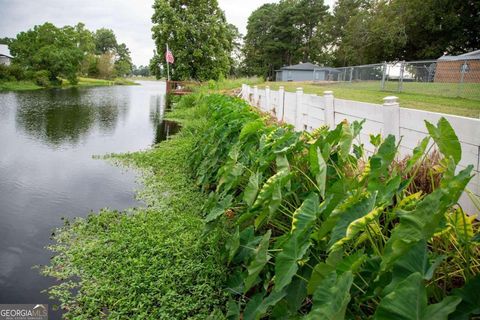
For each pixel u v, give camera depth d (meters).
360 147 3.09
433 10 25.03
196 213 4.44
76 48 44.50
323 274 1.73
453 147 1.87
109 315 2.61
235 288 2.73
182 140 8.80
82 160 7.20
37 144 8.77
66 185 5.62
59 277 3.14
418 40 27.30
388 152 2.17
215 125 5.98
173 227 3.94
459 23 25.06
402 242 1.42
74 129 11.23
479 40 25.95
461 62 11.16
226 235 3.42
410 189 2.50
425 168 2.50
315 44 48.94
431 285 1.63
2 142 8.86
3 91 27.38
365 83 15.01
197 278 3.02
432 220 1.40
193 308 2.68
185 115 14.26
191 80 28.58
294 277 2.08
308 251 2.09
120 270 3.12
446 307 1.14
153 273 3.06
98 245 3.61
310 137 3.71
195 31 27.70
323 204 2.02
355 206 1.77
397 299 1.20
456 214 1.71
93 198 5.06
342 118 4.23
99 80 57.53
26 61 39.97
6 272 3.22
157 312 2.63
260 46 54.47
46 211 4.58
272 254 2.62
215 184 5.03
